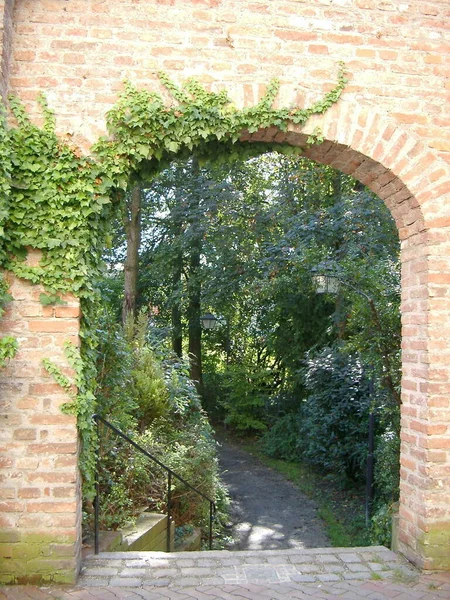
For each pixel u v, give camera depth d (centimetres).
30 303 343
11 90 347
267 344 1414
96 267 363
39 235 341
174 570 363
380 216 789
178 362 886
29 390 341
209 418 1510
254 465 1117
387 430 653
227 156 394
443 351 368
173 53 362
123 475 539
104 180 351
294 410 1284
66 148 344
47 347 343
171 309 1534
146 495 571
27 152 341
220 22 368
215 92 363
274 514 809
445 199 376
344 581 350
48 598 322
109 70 356
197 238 1355
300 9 377
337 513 802
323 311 1202
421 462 371
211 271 1331
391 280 571
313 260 740
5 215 325
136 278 1286
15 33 352
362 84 377
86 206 346
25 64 350
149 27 362
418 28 386
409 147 377
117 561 375
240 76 366
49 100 349
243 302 1395
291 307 1241
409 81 381
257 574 359
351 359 830
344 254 799
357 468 871
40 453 340
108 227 372
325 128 372
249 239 1234
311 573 362
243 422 1363
